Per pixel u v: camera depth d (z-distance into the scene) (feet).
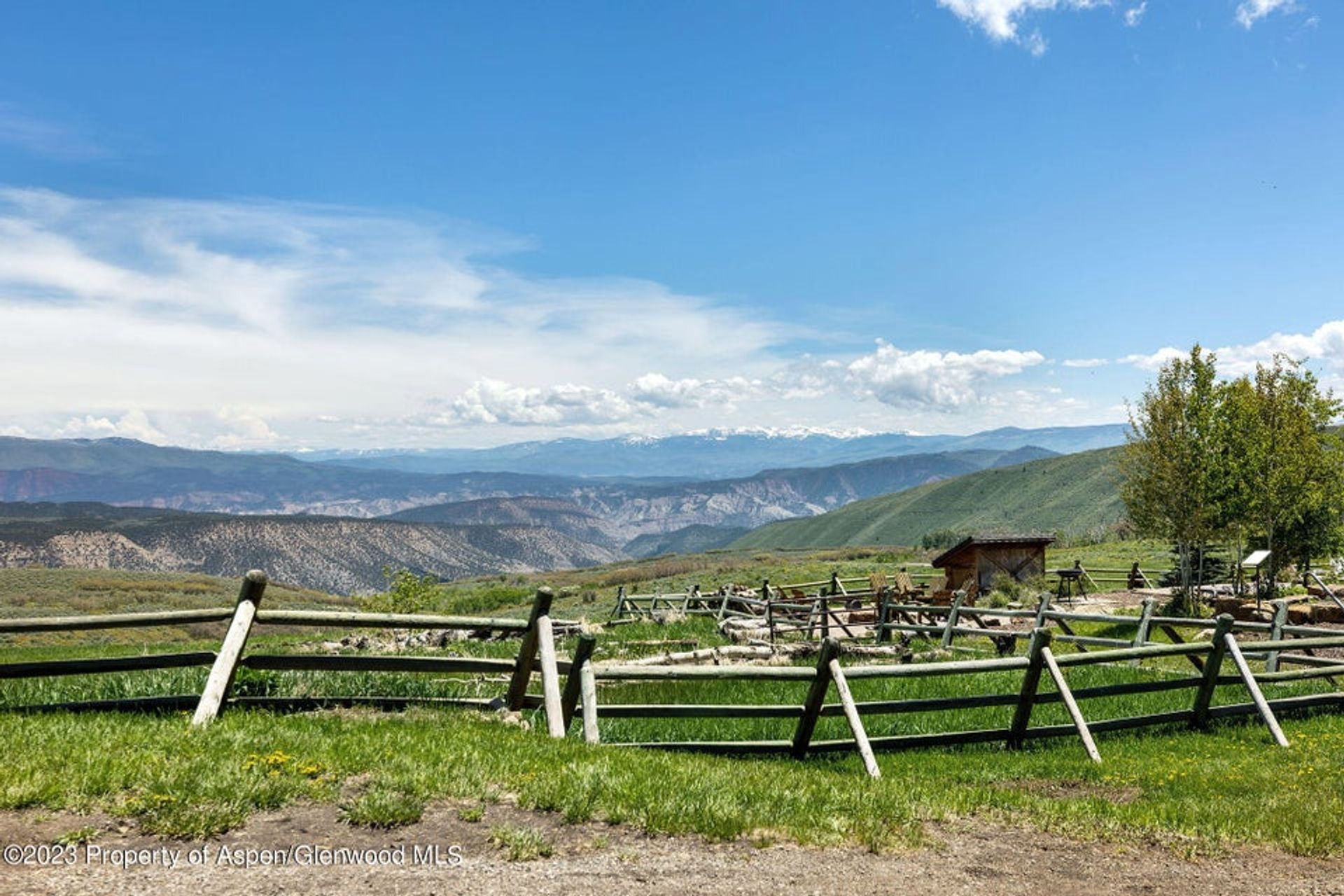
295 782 21.93
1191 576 119.55
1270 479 110.42
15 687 33.27
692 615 102.32
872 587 104.99
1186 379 115.24
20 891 15.62
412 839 19.79
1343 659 61.26
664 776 25.36
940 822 25.27
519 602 197.88
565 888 17.94
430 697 36.86
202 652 29.60
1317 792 30.19
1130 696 48.70
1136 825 25.90
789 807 24.07
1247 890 21.16
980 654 67.21
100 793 20.26
